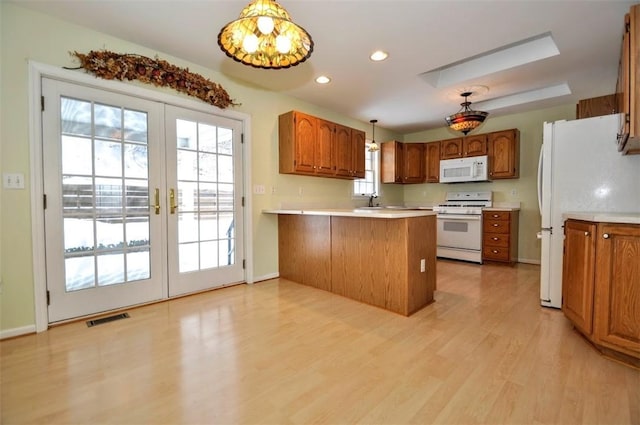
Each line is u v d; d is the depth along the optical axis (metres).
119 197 2.59
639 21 1.72
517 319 2.44
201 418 1.34
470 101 4.04
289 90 3.67
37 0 2.03
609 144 2.40
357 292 2.91
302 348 1.97
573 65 2.97
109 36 2.47
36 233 2.18
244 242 3.49
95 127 2.44
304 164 3.68
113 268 2.57
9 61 2.07
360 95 3.84
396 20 2.25
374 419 1.34
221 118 3.23
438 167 5.37
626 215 1.92
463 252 4.68
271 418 1.34
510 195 4.79
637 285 1.73
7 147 2.07
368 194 5.38
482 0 2.03
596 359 1.82
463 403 1.44
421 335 2.16
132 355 1.88
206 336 2.14
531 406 1.41
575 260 2.13
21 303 2.14
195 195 3.07
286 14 1.53
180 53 2.78
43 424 1.30
